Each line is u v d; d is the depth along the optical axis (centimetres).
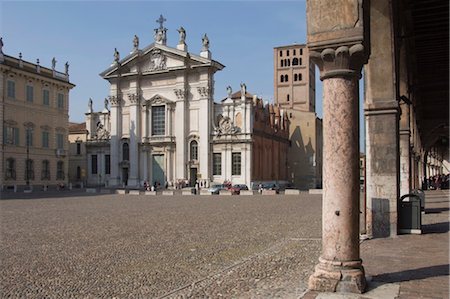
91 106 7831
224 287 812
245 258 1105
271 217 2209
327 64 727
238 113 6750
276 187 6919
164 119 7212
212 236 1510
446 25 1773
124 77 7425
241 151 6631
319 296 678
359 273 704
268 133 7400
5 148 6075
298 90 9869
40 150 6688
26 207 2984
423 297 669
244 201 3747
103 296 775
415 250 1088
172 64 7150
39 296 776
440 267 880
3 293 794
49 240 1420
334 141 720
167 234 1563
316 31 726
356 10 706
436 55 2180
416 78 2467
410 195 1380
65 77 7256
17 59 6359
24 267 1010
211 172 6794
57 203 3456
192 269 986
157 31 7338
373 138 1359
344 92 720
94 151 7769
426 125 3900
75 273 950
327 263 715
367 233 1352
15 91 6291
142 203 3494
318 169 8831
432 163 6531
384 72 1340
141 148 7281
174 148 7062
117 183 7362
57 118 7044
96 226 1822
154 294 785
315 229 1677
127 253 1184
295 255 1123
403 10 1554
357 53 707
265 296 739
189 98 7031
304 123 8650
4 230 1684
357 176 724
